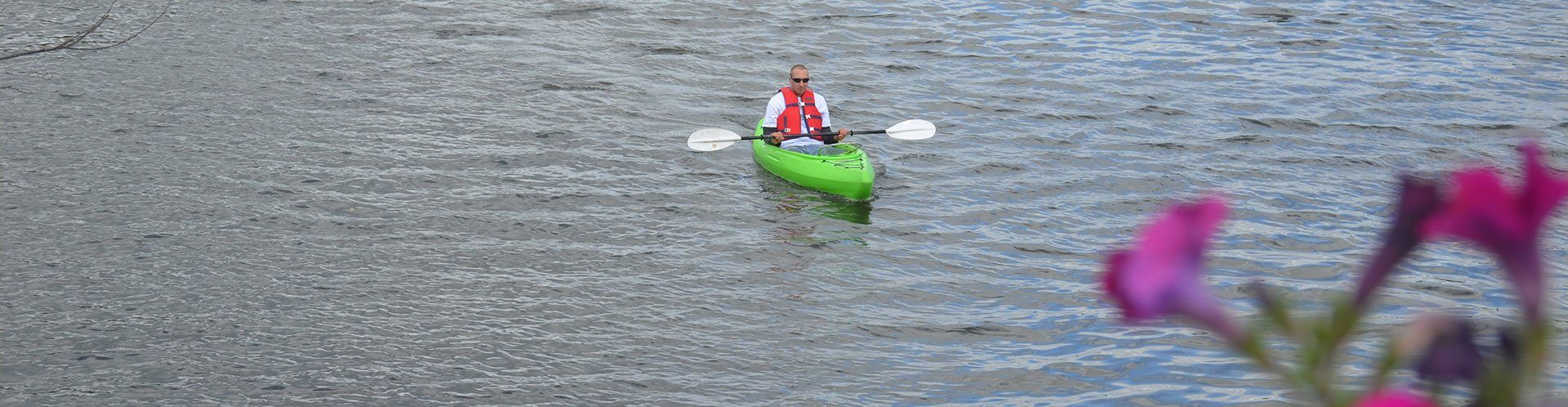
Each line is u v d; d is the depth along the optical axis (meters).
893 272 14.14
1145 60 24.09
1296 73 23.30
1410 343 0.63
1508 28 26.58
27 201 15.61
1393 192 0.64
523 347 12.07
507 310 12.91
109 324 12.39
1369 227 15.66
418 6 26.66
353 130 18.98
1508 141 19.66
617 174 17.33
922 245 14.95
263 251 14.34
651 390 11.29
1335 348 0.66
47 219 15.06
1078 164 18.17
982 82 22.64
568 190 16.62
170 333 12.22
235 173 16.91
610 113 20.42
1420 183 0.63
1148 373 11.49
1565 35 26.05
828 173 16.44
